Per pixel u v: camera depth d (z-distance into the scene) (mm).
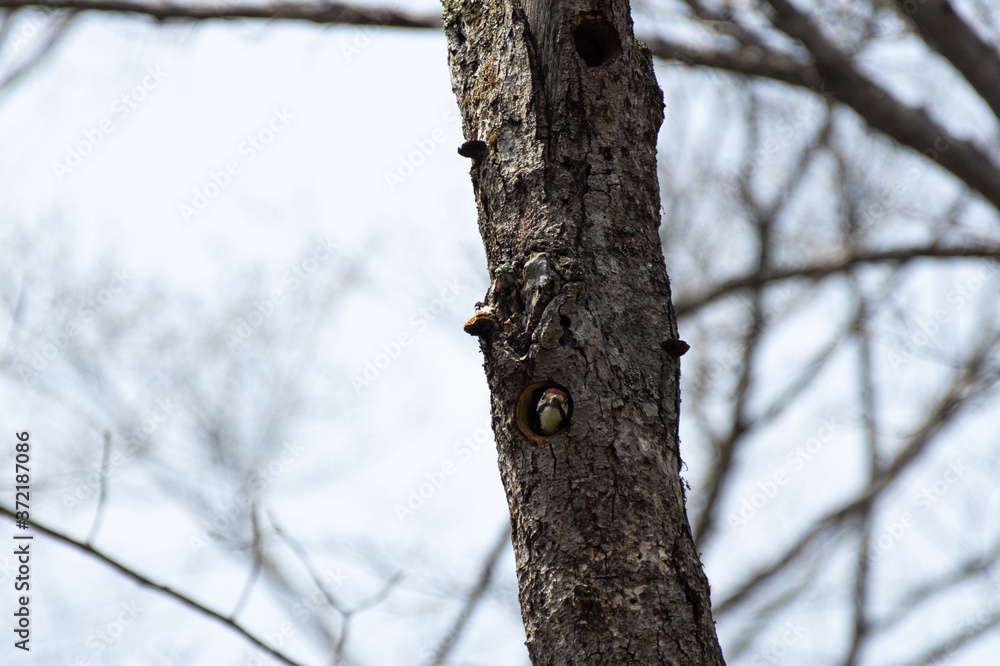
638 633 10484
